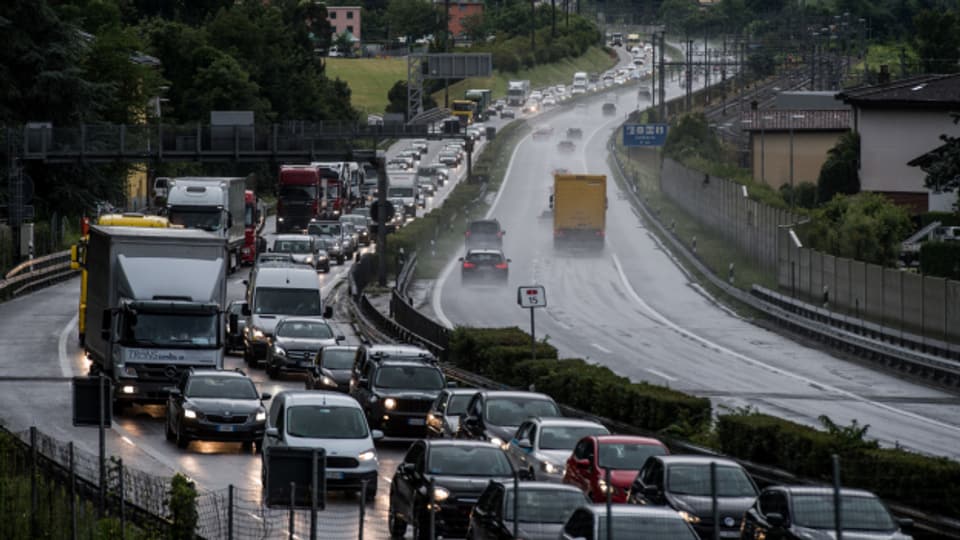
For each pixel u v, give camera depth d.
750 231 193.62
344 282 182.25
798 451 57.88
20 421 83.06
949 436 82.44
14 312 143.88
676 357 120.44
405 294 165.38
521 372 91.50
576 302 162.00
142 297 88.25
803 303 146.88
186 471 68.88
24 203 177.50
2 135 186.62
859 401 97.44
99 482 50.69
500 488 45.78
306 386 96.75
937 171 185.38
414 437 79.12
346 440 63.22
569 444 59.41
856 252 164.50
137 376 87.06
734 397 98.00
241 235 189.00
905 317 123.56
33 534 49.75
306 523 54.75
